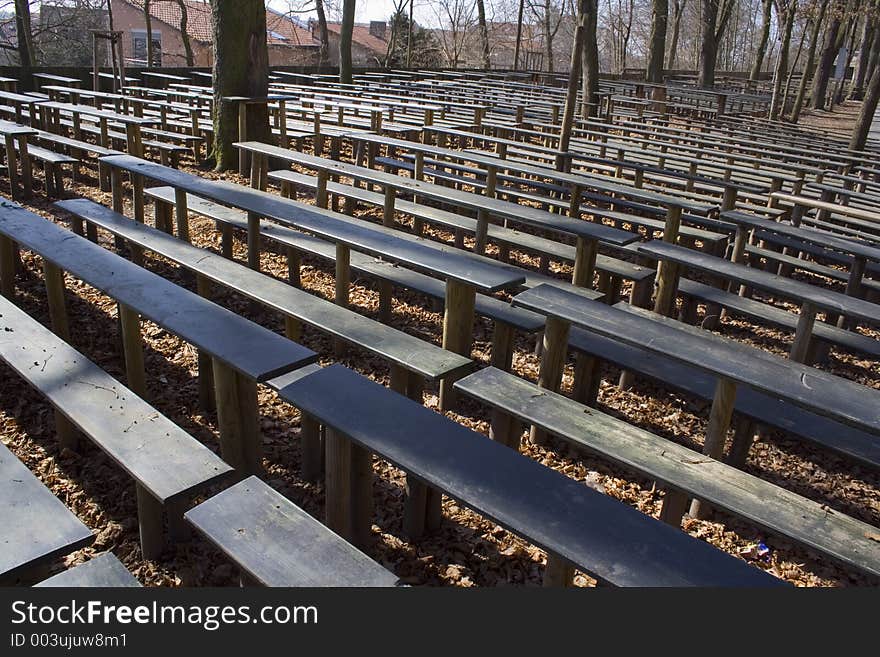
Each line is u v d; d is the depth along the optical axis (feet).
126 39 137.90
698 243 25.14
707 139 36.01
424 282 14.85
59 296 14.01
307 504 10.60
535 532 6.51
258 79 30.17
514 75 81.87
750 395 11.23
